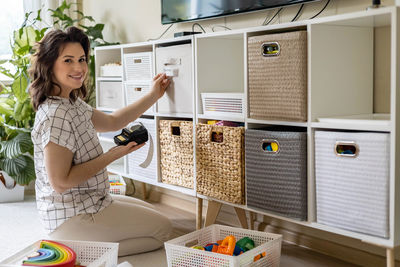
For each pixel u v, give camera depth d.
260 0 2.26
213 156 2.15
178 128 2.54
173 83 2.40
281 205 1.86
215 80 2.32
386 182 1.52
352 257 2.03
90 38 3.60
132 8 3.34
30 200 3.30
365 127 1.58
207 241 2.06
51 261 1.65
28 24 3.81
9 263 1.70
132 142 2.07
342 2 2.01
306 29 1.84
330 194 1.71
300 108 1.77
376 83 1.94
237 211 2.31
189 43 2.38
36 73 1.96
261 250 1.78
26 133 3.20
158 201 3.16
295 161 1.79
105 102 3.07
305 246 2.22
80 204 2.01
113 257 1.78
